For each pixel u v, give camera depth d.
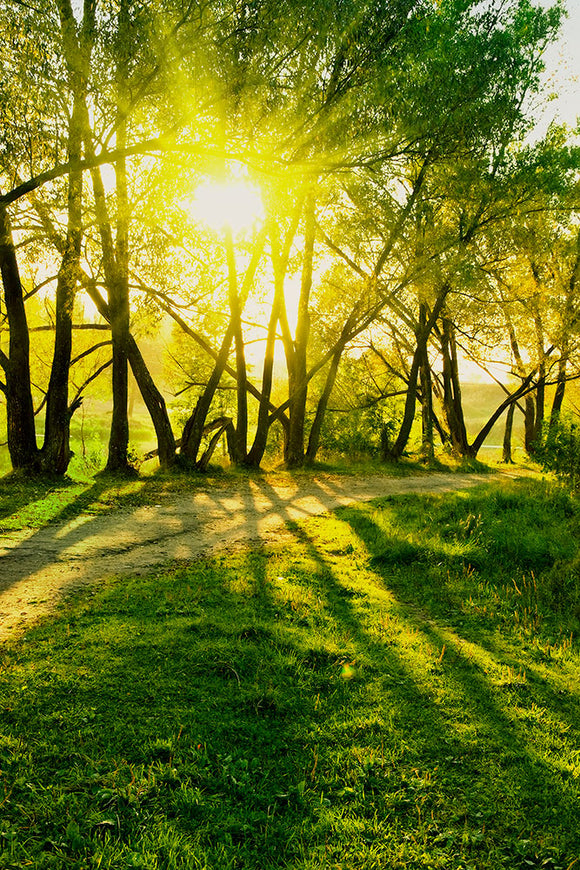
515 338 24.52
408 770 3.64
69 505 10.26
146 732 3.69
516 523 9.97
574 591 7.22
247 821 3.12
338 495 13.52
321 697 4.38
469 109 11.66
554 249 22.52
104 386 24.11
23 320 12.06
